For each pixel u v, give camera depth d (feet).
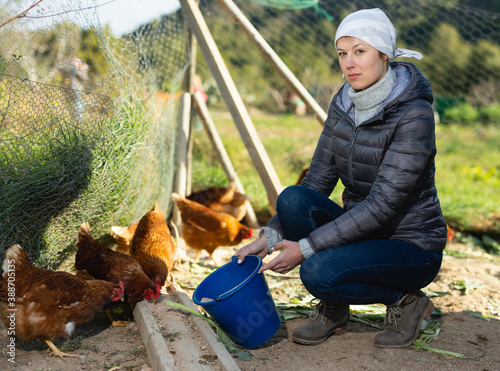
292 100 73.67
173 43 17.44
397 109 7.55
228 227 13.56
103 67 10.49
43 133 8.91
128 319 9.87
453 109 64.34
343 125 8.25
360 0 25.23
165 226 11.64
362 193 8.41
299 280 12.50
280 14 36.11
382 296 8.09
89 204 10.49
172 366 6.99
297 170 27.63
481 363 8.14
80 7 9.49
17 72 9.02
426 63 36.27
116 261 9.66
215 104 62.13
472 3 59.41
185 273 13.01
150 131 12.89
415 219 7.95
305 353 8.22
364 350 8.39
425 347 8.54
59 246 10.36
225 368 7.09
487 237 17.56
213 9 21.01
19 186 8.51
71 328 8.12
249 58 64.18
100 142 10.07
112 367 7.58
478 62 38.99
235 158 26.03
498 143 45.68
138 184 12.48
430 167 7.93
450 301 11.16
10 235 8.86
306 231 8.50
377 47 7.38
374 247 7.75
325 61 47.06
